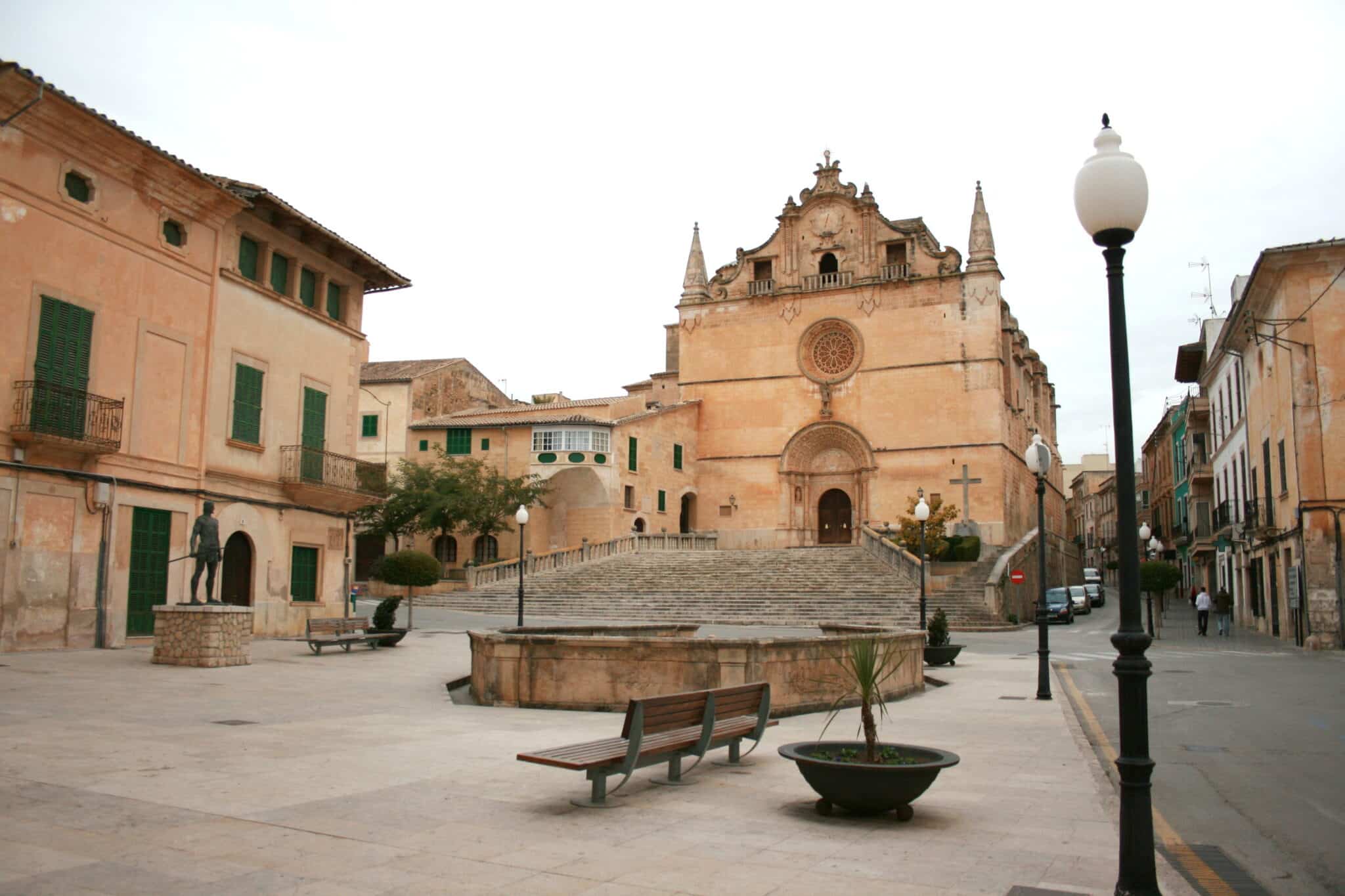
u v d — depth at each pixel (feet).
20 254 66.74
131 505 75.05
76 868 19.80
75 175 71.67
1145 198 20.12
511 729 39.88
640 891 19.19
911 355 183.42
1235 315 121.08
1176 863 23.29
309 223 93.45
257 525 89.20
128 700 46.03
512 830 23.73
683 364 202.08
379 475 153.99
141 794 26.37
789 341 194.18
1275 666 80.02
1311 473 99.25
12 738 34.22
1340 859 23.77
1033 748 38.01
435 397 198.49
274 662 69.00
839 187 195.93
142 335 76.64
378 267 105.40
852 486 188.24
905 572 140.36
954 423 178.60
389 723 41.04
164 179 78.43
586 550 164.66
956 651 77.92
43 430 66.59
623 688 46.57
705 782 30.12
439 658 75.31
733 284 201.26
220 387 85.15
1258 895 20.79
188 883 19.08
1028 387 224.53
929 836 23.99
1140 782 18.44
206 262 83.76
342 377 102.89
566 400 231.50
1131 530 19.33
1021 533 191.93
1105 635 119.85
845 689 50.47
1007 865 21.40
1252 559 133.59
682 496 194.80
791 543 188.14
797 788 29.50
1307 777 34.19
